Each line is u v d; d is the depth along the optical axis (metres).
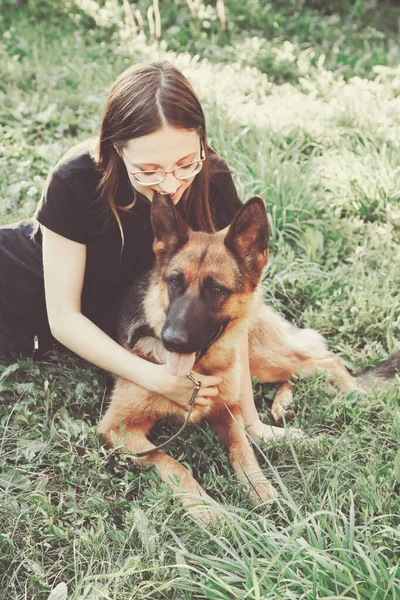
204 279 3.01
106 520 2.90
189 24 9.00
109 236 3.34
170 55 7.97
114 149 3.09
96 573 2.67
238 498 3.02
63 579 2.65
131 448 3.22
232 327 3.26
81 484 3.04
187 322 2.94
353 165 5.52
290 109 6.50
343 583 2.43
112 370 3.24
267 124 6.16
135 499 3.06
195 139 3.00
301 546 2.54
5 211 4.77
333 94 7.09
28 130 5.98
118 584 2.52
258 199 3.01
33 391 3.52
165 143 2.88
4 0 9.23
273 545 2.57
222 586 2.40
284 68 7.90
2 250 3.60
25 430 3.34
